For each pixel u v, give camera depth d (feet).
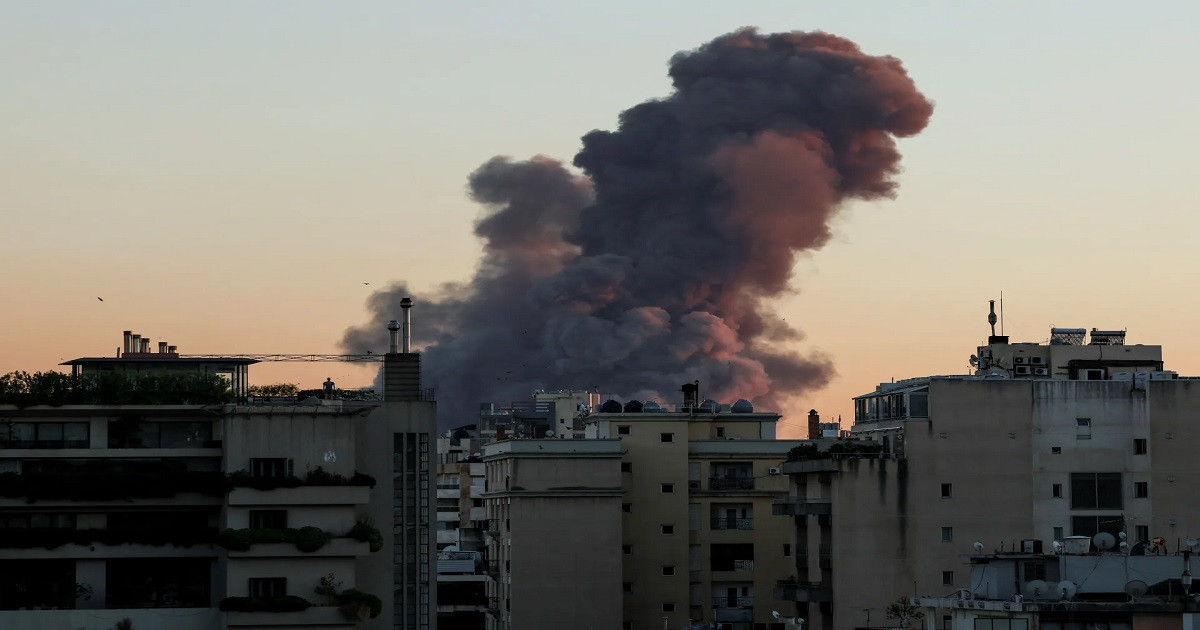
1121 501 653.71
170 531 540.52
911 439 646.74
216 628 524.93
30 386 546.26
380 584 549.13
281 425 539.70
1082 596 443.32
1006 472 649.61
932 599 469.98
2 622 519.19
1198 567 443.73
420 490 557.33
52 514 538.06
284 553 528.22
